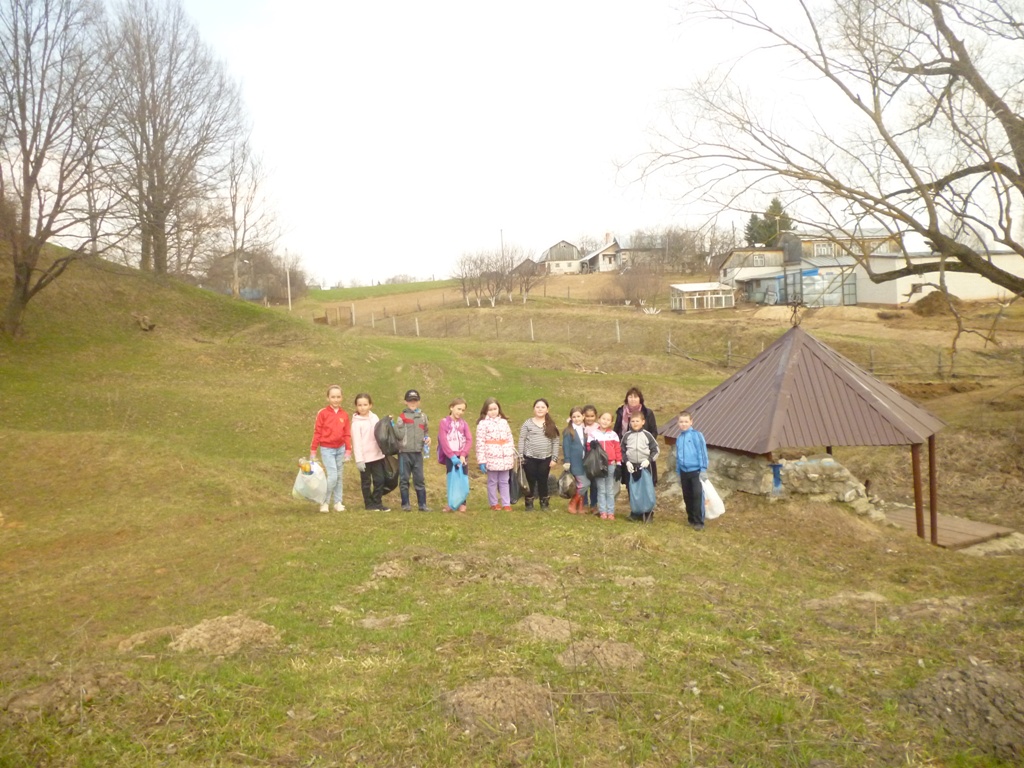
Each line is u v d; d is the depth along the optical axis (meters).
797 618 6.64
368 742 4.33
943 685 4.99
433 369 34.69
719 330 47.22
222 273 53.56
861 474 20.09
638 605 6.71
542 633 5.81
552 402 31.59
